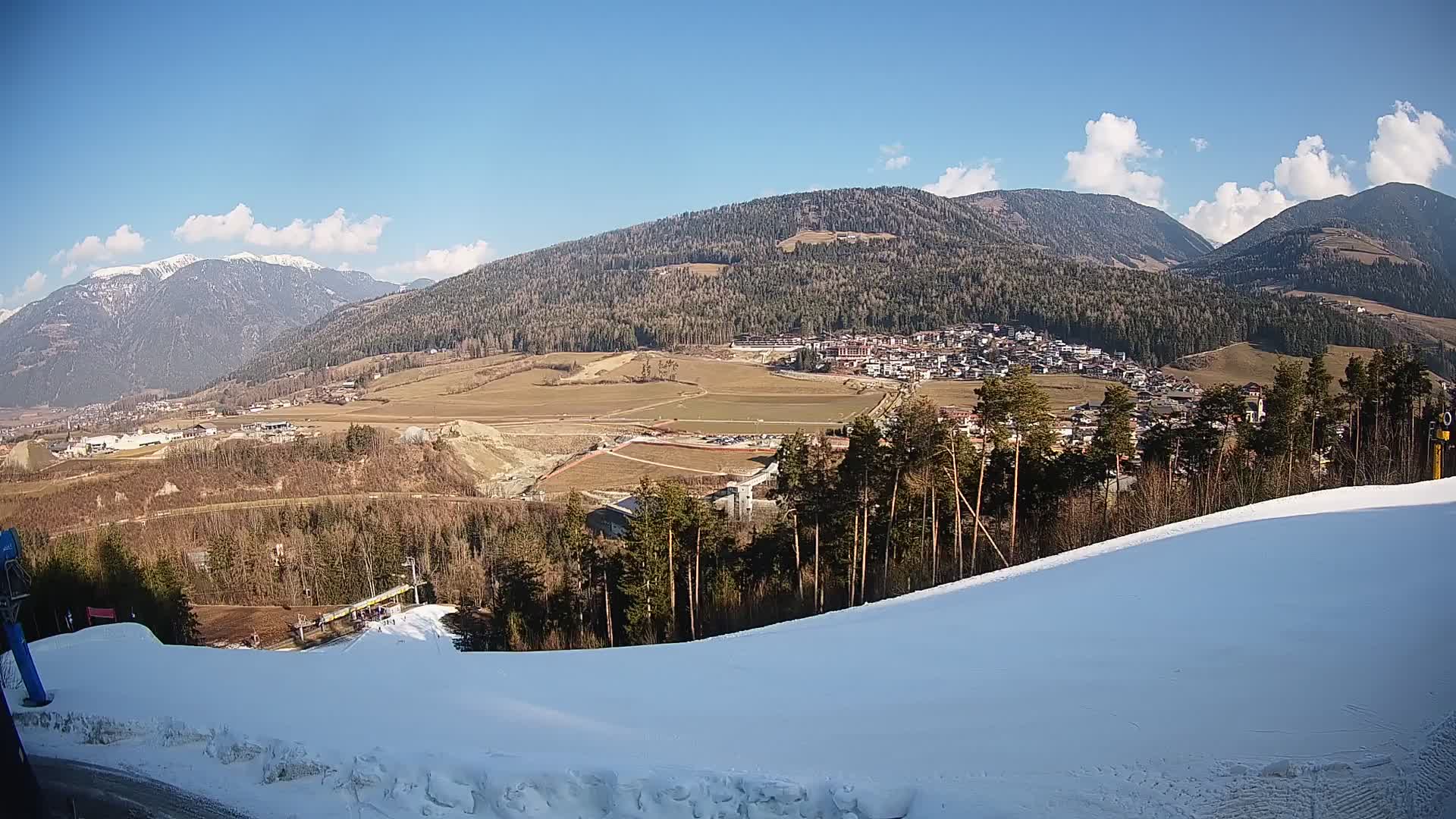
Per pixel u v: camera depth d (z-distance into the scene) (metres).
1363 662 10.45
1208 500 35.88
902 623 16.66
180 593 47.91
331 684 12.19
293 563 60.31
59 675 12.84
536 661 13.91
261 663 13.64
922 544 38.00
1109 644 12.77
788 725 9.91
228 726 10.02
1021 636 13.99
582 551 40.62
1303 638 11.70
